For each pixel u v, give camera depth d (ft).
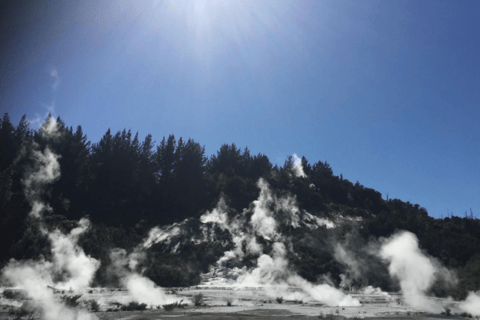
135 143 258.16
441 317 59.41
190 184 243.40
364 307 75.87
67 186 217.15
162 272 139.23
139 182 241.35
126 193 232.73
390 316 58.80
